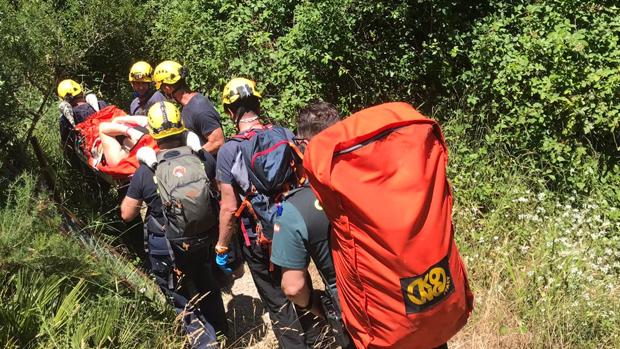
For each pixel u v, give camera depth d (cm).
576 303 380
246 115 343
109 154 439
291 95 625
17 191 358
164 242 367
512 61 555
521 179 520
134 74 512
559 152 512
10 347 302
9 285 330
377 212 212
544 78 526
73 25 692
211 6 699
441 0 644
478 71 594
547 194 503
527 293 403
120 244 491
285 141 319
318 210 245
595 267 407
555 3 590
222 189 337
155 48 773
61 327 324
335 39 622
